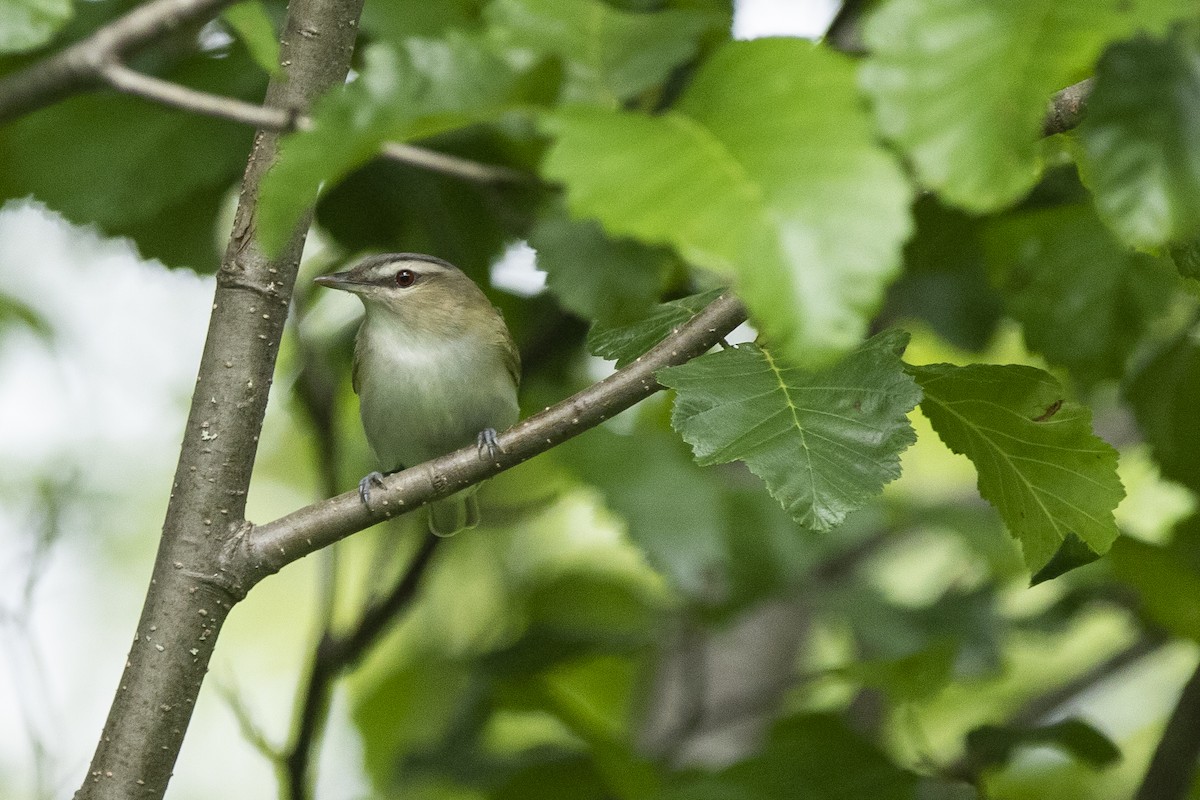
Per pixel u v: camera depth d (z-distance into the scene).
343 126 4.15
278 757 10.61
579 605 14.61
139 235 10.98
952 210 9.52
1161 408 9.88
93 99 10.02
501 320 12.38
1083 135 4.44
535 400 13.34
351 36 6.62
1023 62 3.99
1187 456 9.87
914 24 4.05
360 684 17.44
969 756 10.26
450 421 12.08
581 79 4.78
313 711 10.79
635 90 4.77
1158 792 9.83
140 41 4.57
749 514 12.71
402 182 11.40
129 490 18.97
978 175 3.93
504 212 10.17
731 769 9.77
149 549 19.81
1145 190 4.31
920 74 4.00
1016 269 9.75
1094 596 12.41
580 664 14.59
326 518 7.10
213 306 7.00
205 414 6.90
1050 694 13.91
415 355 11.94
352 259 13.00
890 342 6.20
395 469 12.75
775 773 9.73
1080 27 3.99
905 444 5.88
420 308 11.89
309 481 19.62
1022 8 4.04
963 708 15.17
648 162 3.97
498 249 12.33
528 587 15.44
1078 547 6.84
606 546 17.94
